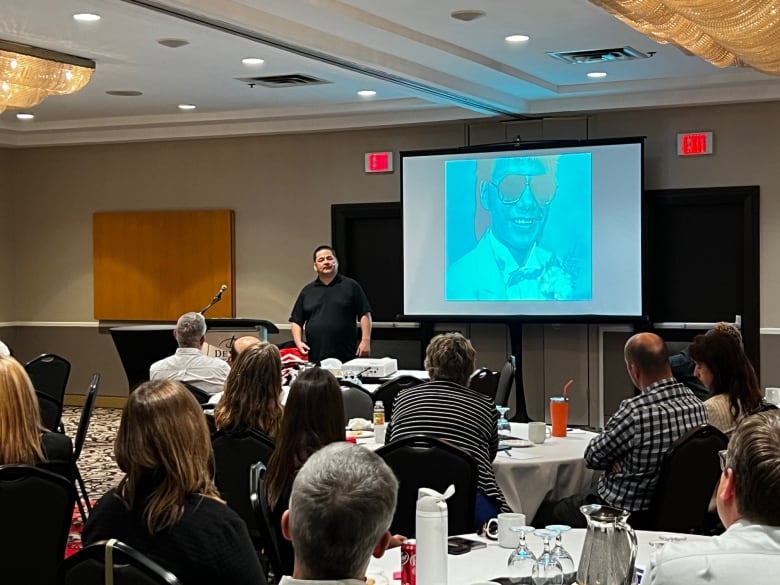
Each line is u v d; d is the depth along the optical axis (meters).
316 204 10.56
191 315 6.52
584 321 9.23
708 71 8.32
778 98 8.64
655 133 9.26
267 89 8.80
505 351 9.82
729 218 9.20
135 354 8.91
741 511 1.89
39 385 7.32
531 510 4.65
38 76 6.91
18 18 6.01
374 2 5.98
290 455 3.33
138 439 2.49
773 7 3.53
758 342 8.98
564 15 6.30
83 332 11.67
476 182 9.58
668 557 1.91
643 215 9.00
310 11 5.95
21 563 3.41
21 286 11.91
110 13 5.85
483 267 9.59
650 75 8.49
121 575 2.24
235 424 4.26
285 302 10.73
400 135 10.17
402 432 4.26
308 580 1.77
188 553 2.45
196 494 2.52
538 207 9.37
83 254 11.62
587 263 9.22
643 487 4.13
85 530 2.55
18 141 11.51
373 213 10.31
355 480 1.79
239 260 10.91
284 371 6.77
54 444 4.00
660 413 4.11
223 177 10.94
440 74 7.95
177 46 6.81
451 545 2.96
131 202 11.36
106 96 9.15
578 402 9.59
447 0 5.92
